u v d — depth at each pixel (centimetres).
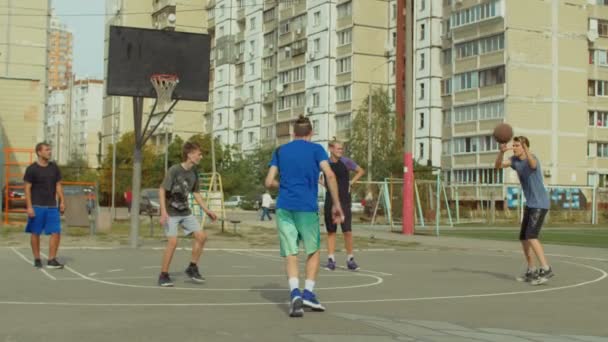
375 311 858
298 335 694
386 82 7175
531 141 5972
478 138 6175
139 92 1858
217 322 760
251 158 7681
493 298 999
